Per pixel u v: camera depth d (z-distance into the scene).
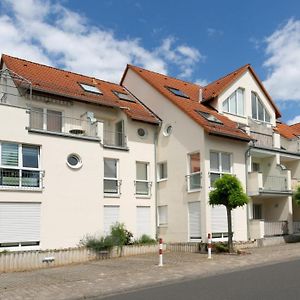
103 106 22.69
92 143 19.64
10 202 16.89
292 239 23.89
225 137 21.91
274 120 27.97
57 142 18.52
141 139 23.12
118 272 13.85
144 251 19.94
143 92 25.50
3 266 15.15
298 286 10.05
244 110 26.09
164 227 22.78
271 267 13.90
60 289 11.03
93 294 10.32
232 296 9.22
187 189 21.69
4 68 22.75
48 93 20.30
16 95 19.17
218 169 21.83
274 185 25.03
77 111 21.59
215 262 15.62
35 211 17.53
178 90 25.91
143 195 22.72
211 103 25.17
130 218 21.86
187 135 22.03
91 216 19.12
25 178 17.48
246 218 22.58
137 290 10.91
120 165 21.91
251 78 26.81
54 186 18.17
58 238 18.00
